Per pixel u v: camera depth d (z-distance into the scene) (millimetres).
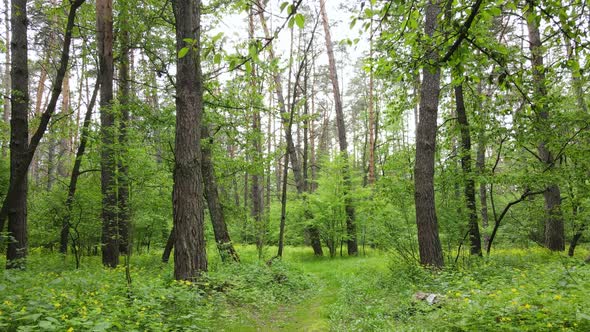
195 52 2857
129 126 10656
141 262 11812
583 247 14719
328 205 16406
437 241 8773
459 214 9969
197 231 7086
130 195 8117
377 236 10883
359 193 16359
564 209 10453
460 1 3166
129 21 11133
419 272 8320
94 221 11469
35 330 3568
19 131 8383
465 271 8023
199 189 7211
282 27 2660
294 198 18078
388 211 10906
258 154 12281
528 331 3812
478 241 9992
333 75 18000
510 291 4934
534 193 10055
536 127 9211
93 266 9781
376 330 5066
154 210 12391
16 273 5949
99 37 10719
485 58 3537
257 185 20891
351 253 17078
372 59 4172
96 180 13031
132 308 4590
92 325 3822
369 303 6875
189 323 4875
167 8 11516
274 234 14945
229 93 10977
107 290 5531
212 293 6621
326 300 7895
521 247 16578
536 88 8203
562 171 9398
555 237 12414
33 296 4398
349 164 17938
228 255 10016
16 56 8398
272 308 7012
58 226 11555
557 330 3664
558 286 5176
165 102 11320
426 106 9031
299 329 5770
